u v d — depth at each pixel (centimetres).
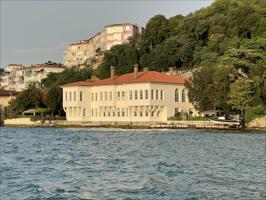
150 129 14750
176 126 14488
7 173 4647
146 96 15688
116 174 4497
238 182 3909
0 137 12062
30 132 14638
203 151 7006
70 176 4406
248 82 13925
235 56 15688
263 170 4675
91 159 6031
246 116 13800
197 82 15000
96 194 3459
